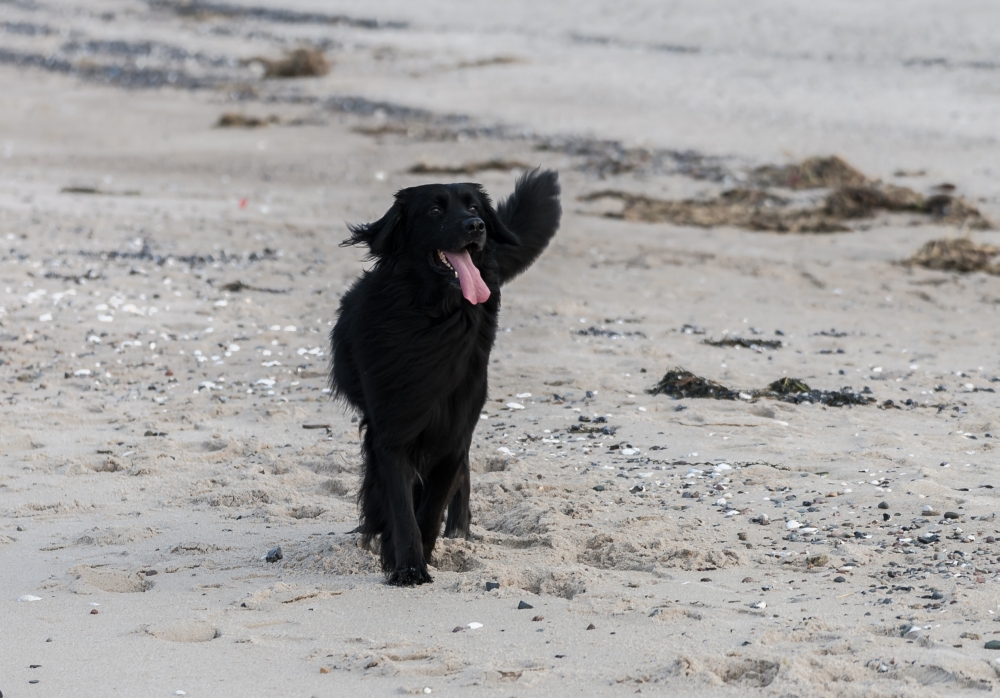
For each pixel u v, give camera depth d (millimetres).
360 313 8516
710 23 65000
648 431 12438
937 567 8164
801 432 12344
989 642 6504
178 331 17375
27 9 79938
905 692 5852
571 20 68625
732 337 17391
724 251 25719
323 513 10078
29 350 16062
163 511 10227
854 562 8359
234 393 14258
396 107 46812
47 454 11758
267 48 64000
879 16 63781
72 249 23750
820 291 21844
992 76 47906
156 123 46719
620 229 28047
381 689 6297
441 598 7891
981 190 31719
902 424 12672
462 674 6473
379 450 8523
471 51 59688
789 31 61438
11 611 7770
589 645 6824
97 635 7277
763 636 6750
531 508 9820
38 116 48344
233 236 26078
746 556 8562
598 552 8797
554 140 39344
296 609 7746
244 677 6523
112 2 82562
